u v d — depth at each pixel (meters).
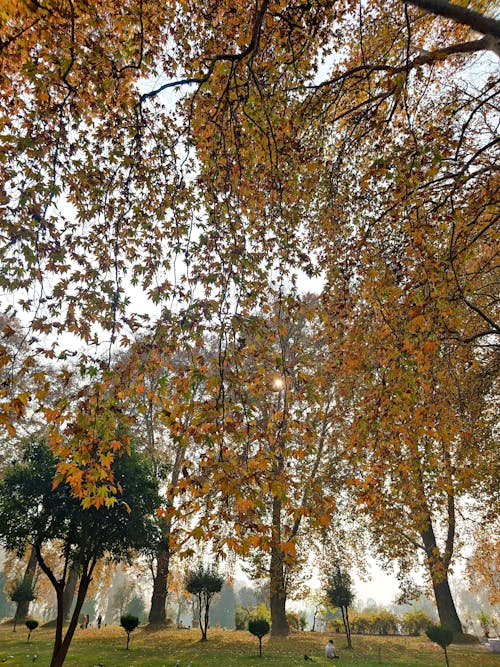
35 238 5.14
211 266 6.54
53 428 4.74
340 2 7.73
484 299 10.31
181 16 7.65
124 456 12.50
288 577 20.58
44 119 6.16
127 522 12.19
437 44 9.53
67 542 11.74
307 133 8.71
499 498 12.17
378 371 7.23
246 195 7.38
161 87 6.35
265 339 5.22
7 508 11.51
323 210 8.84
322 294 8.27
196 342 5.31
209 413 4.10
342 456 7.92
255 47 5.77
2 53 5.83
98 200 6.29
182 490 4.03
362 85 9.45
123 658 14.44
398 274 7.77
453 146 7.25
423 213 7.66
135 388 5.30
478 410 10.06
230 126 7.04
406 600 19.69
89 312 5.51
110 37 7.16
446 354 8.36
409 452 7.82
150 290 6.31
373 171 6.21
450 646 18.11
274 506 18.77
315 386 5.39
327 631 25.17
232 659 14.91
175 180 6.80
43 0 5.02
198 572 20.55
